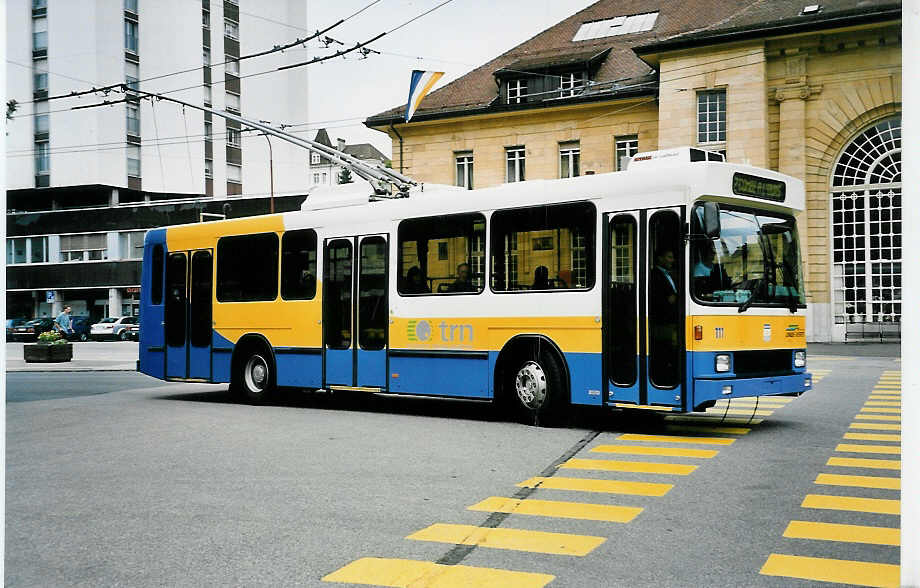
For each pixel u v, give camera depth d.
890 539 5.79
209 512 6.78
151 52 49.84
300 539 5.95
